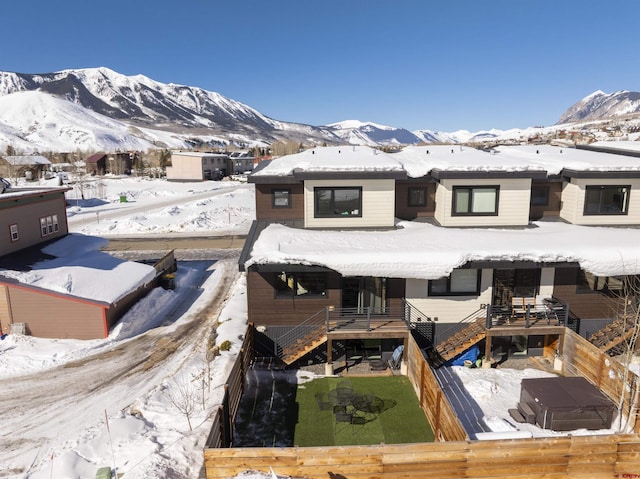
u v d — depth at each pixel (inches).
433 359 746.8
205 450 420.2
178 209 2252.7
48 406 633.6
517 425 572.4
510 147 1237.7
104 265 1018.1
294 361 742.5
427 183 926.4
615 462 437.7
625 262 705.0
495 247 732.0
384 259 700.0
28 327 853.8
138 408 609.6
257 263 698.2
